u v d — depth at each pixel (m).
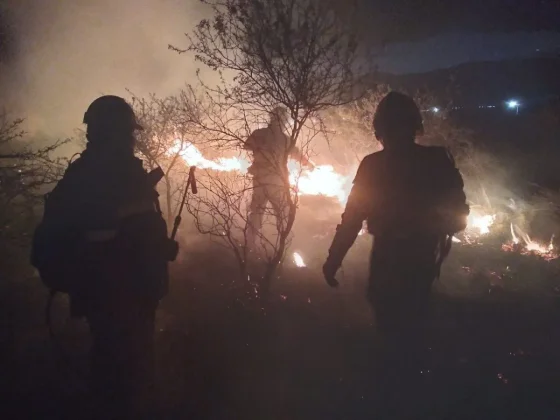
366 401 4.10
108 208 3.36
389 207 3.97
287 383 4.32
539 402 4.14
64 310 5.39
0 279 5.92
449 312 5.56
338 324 5.26
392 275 4.01
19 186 6.38
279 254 5.79
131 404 3.72
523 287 6.50
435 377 4.33
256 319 5.23
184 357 4.62
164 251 3.53
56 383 4.19
